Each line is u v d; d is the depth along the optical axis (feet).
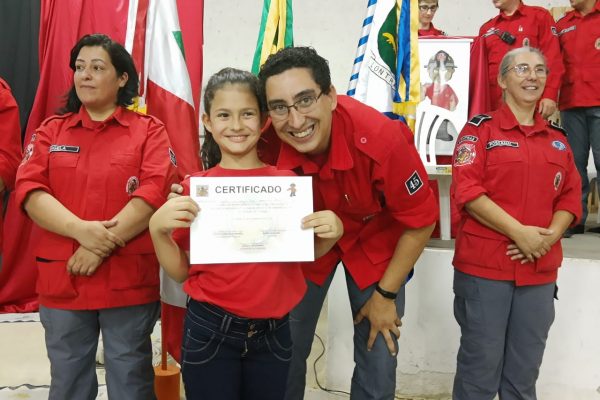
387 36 6.61
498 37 9.62
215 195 4.02
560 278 7.25
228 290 4.04
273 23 6.69
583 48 10.50
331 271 5.49
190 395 4.26
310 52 4.36
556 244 5.91
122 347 5.13
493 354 5.82
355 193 4.92
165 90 6.43
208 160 4.74
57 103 7.72
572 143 10.93
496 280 5.74
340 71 14.62
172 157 5.37
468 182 5.79
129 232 4.94
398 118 6.63
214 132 4.24
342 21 14.55
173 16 6.63
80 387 5.16
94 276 4.96
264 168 4.33
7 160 5.94
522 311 5.80
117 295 5.00
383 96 6.59
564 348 7.29
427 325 7.55
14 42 11.30
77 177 5.00
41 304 5.11
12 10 11.27
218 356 4.16
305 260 4.04
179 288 6.27
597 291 7.16
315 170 4.80
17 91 11.34
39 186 4.98
